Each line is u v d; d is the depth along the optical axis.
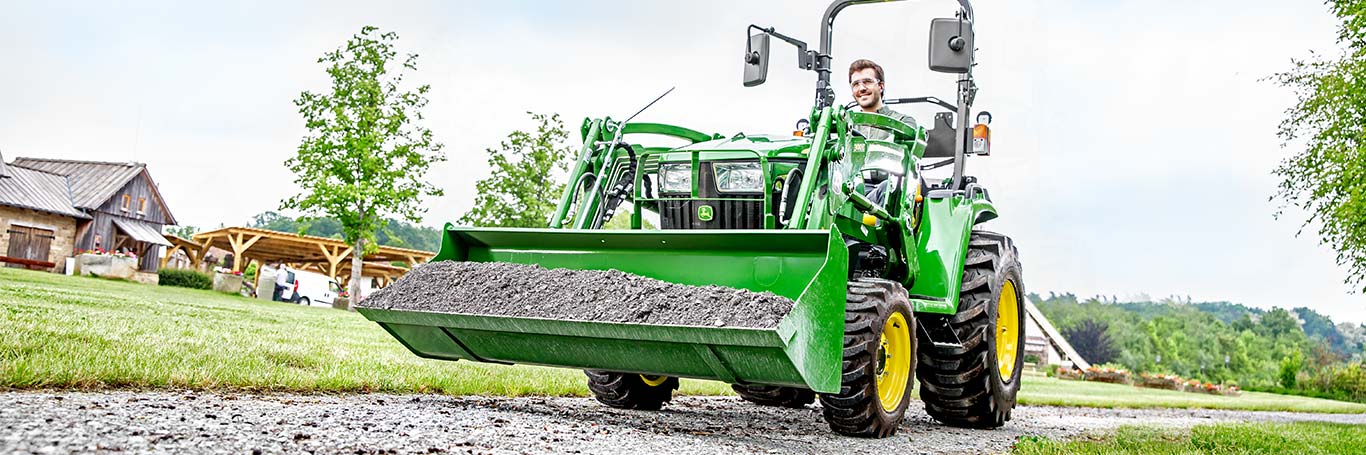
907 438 5.01
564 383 6.34
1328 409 17.36
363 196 19.66
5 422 2.98
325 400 4.52
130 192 29.30
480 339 4.58
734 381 4.18
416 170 20.58
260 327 8.68
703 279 4.51
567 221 5.25
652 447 3.82
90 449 2.73
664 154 5.20
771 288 4.36
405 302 4.59
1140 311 109.50
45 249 25.89
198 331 7.05
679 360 4.19
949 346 5.70
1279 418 11.99
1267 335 95.31
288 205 20.00
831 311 4.14
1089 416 8.85
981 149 6.01
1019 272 6.48
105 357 4.70
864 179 5.68
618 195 5.35
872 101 6.38
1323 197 11.19
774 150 4.93
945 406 5.96
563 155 21.39
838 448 4.35
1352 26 10.48
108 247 28.27
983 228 6.89
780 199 4.92
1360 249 10.99
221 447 2.96
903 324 4.95
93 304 9.09
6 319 5.93
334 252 26.19
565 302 4.31
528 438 3.74
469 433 3.71
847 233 5.20
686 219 5.13
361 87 19.75
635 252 4.68
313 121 20.03
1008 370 6.37
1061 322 77.12
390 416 4.00
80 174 28.75
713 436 4.43
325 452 3.05
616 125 5.39
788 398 6.57
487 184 21.19
